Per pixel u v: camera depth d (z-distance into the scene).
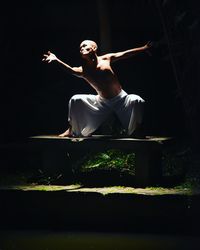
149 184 7.90
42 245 6.93
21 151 9.94
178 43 9.78
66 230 7.70
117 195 7.51
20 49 11.38
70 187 8.00
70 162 8.72
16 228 7.92
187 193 7.36
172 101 11.23
